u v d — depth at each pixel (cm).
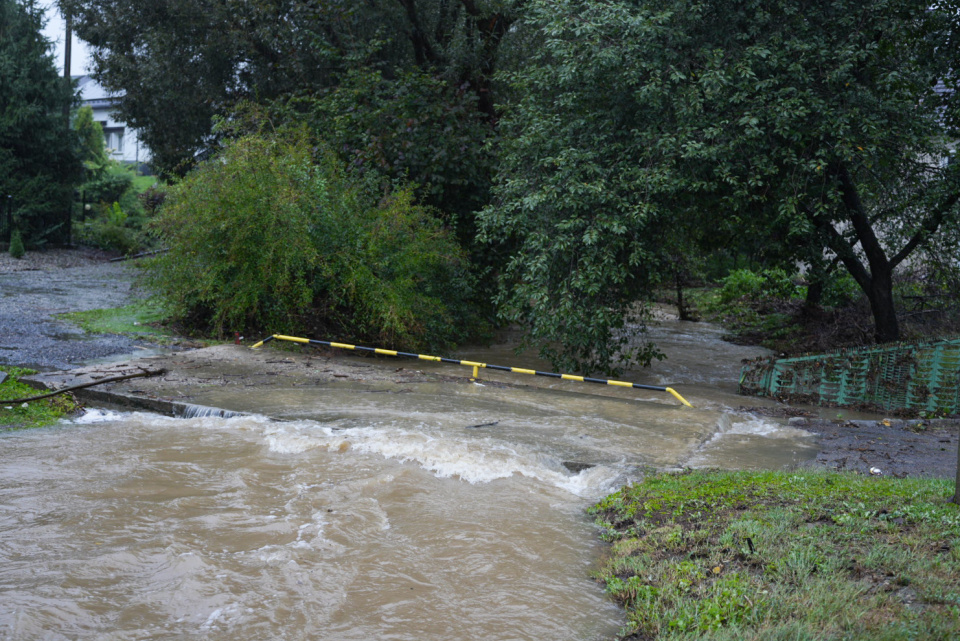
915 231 1352
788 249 1416
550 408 998
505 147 1438
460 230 1725
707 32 1220
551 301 1252
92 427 871
